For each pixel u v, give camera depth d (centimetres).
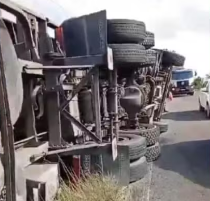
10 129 242
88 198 441
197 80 3528
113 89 506
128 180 561
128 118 769
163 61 1152
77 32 462
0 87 241
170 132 1141
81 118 538
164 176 635
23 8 460
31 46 422
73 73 516
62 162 458
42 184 359
